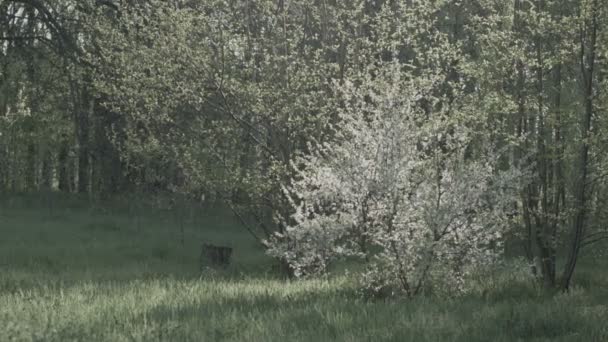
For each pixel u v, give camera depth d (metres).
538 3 14.79
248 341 7.90
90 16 20.33
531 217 14.41
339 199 12.80
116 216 29.34
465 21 19.89
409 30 17.36
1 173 35.62
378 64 16.77
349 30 17.72
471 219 12.38
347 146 12.43
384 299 11.95
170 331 8.34
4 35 31.69
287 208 17.03
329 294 12.07
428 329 8.54
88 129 28.69
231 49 17.70
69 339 7.89
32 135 33.41
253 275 17.12
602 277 15.66
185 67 17.55
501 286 13.02
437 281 12.09
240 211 18.23
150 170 24.84
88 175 38.22
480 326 8.78
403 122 12.49
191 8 18.05
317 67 17.38
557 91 14.00
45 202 32.50
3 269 15.83
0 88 31.66
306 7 17.83
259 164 17.52
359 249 12.55
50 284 13.17
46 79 30.89
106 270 16.67
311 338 8.10
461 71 14.94
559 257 19.52
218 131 17.91
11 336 7.72
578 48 13.91
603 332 8.45
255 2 17.94
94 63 20.00
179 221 28.58
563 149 13.91
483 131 13.98
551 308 10.20
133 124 20.88
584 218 14.20
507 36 14.33
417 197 12.12
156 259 19.66
